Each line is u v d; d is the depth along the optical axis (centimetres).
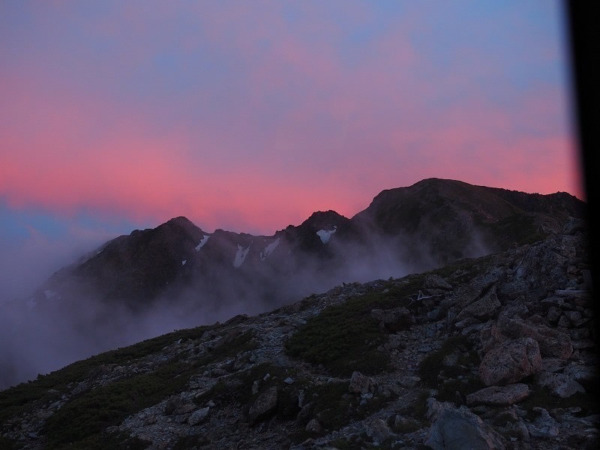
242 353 2575
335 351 2216
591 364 1505
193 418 1966
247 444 1712
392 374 1897
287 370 2120
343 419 1609
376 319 2381
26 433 2386
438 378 1705
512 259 2431
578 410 1312
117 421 2159
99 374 3122
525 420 1316
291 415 1827
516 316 1831
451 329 2112
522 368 1490
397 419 1421
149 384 2547
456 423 1184
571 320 1739
